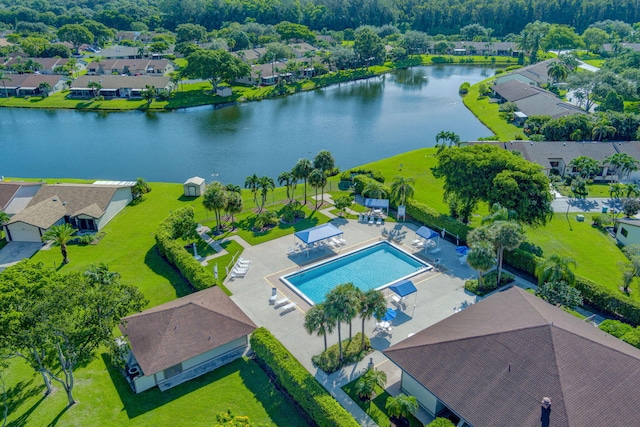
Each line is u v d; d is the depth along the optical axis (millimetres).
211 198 65062
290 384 37906
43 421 36125
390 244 63812
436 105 151500
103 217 69938
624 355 33906
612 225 69438
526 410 31078
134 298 38000
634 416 30125
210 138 120250
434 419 35094
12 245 65500
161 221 70812
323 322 39281
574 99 146125
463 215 69562
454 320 41906
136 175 96750
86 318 34906
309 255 61438
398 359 37969
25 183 75062
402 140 117812
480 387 33531
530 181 60562
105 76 160625
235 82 173750
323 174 74500
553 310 40625
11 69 178000
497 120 128875
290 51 189500
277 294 53062
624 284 52406
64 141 118875
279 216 73062
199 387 40094
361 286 55344
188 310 43844
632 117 105750
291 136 121312
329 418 33812
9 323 31672
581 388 31406
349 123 132500
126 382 40719
